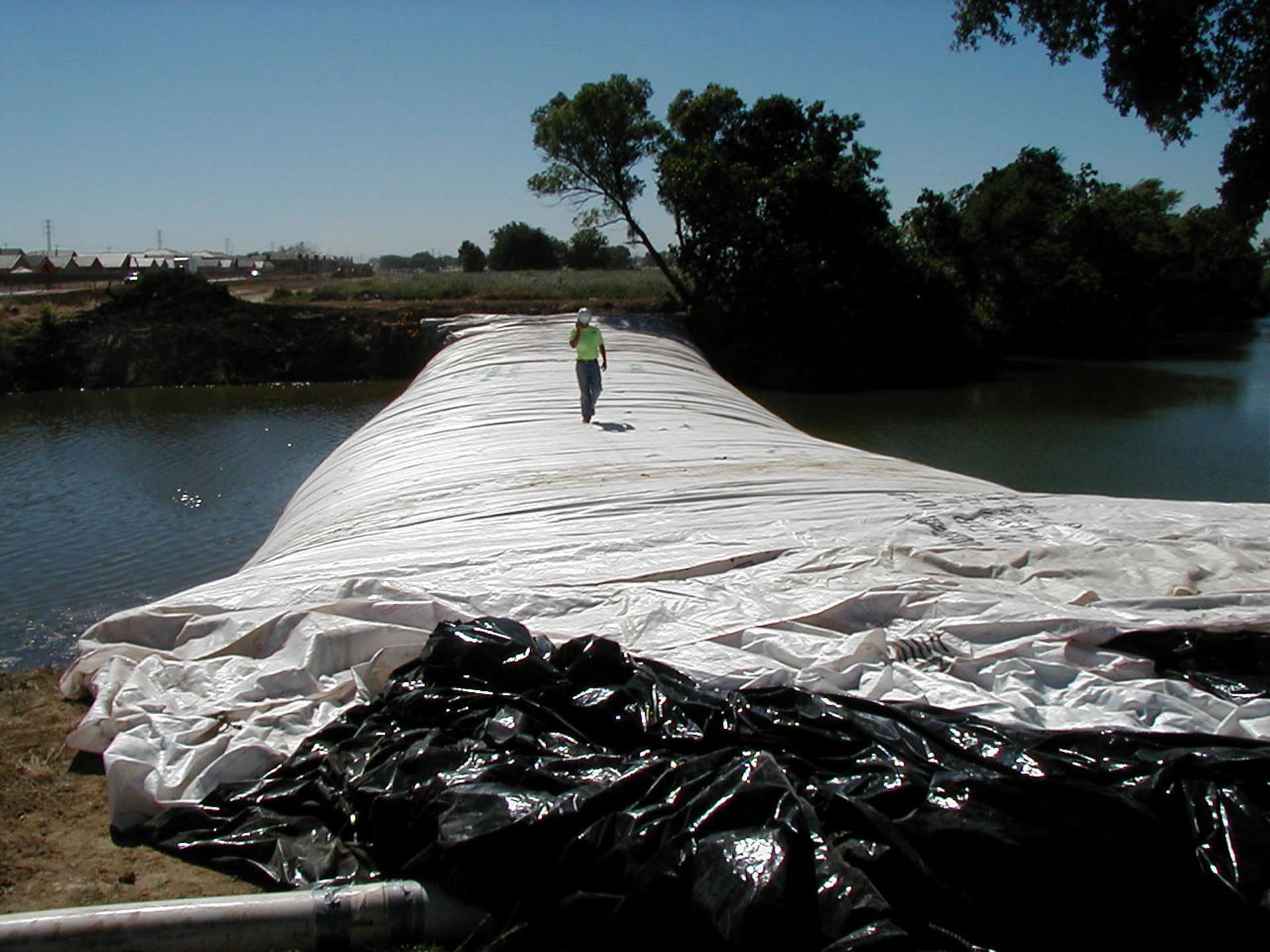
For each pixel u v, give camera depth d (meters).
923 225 37.34
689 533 7.72
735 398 18.22
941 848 3.56
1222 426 22.03
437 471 11.30
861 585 6.29
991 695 4.98
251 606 6.10
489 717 4.54
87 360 31.17
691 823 3.56
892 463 11.35
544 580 6.69
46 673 6.33
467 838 3.68
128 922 3.47
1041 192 39.16
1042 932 3.41
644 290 36.19
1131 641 5.39
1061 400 26.45
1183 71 20.05
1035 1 20.38
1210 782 3.71
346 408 26.80
